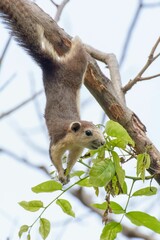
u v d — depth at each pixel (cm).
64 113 1085
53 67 1134
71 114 1086
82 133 1025
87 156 820
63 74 1120
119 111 957
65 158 1055
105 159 707
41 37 1122
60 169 1017
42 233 736
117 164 702
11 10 1118
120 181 700
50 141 1065
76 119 1082
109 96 977
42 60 1138
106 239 742
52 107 1100
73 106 1099
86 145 1030
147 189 750
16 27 1125
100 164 699
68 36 1134
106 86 990
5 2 1118
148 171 898
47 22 1111
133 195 750
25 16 1116
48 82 1130
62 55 1139
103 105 986
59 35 1118
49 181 757
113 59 1114
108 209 741
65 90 1109
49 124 1084
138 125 940
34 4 1125
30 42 1129
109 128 714
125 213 739
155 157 895
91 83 1012
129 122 941
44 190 760
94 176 692
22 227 736
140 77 994
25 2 1120
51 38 1118
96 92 999
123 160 788
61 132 1041
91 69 1038
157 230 724
